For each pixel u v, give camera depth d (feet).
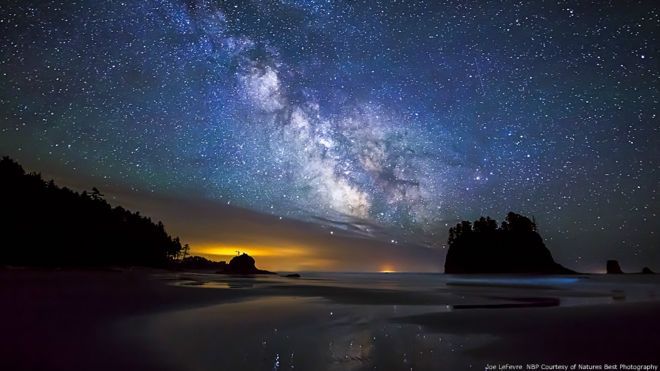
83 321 24.70
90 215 135.95
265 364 16.81
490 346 19.89
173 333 22.34
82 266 110.22
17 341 19.26
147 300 36.47
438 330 24.17
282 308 33.81
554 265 242.37
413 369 16.33
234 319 27.40
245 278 93.61
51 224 114.52
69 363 16.22
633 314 30.45
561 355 18.16
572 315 30.22
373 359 17.75
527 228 262.26
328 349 19.42
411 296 48.83
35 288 44.70
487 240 262.67
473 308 35.70
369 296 47.70
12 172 112.78
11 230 99.81
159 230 185.47
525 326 25.34
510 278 143.64
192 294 43.73
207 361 17.10
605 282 106.42
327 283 81.10
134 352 18.12
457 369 16.24
